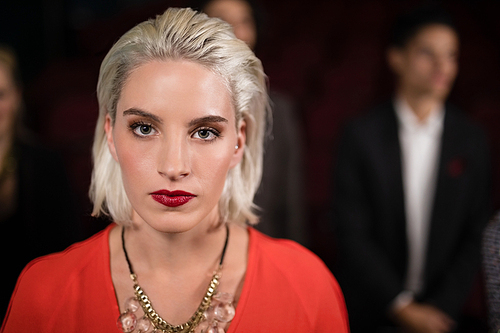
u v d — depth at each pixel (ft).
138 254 2.97
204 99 2.50
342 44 16.75
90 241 3.15
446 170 6.28
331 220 7.29
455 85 14.94
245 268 3.07
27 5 15.53
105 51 3.04
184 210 2.56
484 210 6.47
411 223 6.41
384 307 5.97
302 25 17.88
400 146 6.35
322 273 3.18
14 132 5.62
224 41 2.60
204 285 2.98
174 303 2.92
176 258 2.93
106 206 3.12
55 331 2.87
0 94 5.46
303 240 6.02
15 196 5.49
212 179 2.60
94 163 3.11
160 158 2.51
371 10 18.12
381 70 15.65
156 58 2.51
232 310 2.87
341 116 14.39
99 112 2.92
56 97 14.29
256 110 3.01
